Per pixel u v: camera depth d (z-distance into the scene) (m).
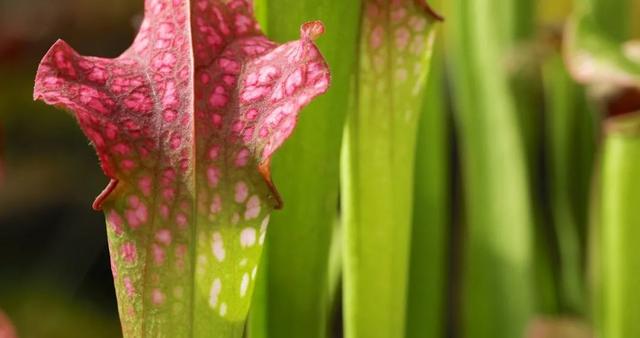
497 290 0.41
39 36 1.34
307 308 0.27
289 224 0.26
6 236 1.31
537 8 0.40
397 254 0.28
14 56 1.30
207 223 0.21
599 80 0.31
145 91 0.22
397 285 0.28
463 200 0.48
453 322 0.71
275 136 0.21
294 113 0.21
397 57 0.26
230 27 0.22
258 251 0.21
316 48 0.21
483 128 0.40
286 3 0.24
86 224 1.32
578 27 0.32
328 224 0.26
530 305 0.40
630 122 0.32
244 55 0.22
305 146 0.25
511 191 0.40
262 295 0.27
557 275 0.44
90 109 0.21
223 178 0.21
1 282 1.25
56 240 1.32
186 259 0.21
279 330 0.27
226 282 0.21
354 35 0.25
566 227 0.43
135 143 0.21
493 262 0.41
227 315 0.22
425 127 0.39
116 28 1.43
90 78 0.22
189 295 0.21
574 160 0.43
